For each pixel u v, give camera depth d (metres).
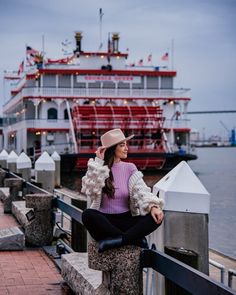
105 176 3.82
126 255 3.86
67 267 5.91
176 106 46.47
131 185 3.88
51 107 44.75
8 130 57.06
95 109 41.81
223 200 28.39
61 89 44.12
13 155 22.62
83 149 42.34
